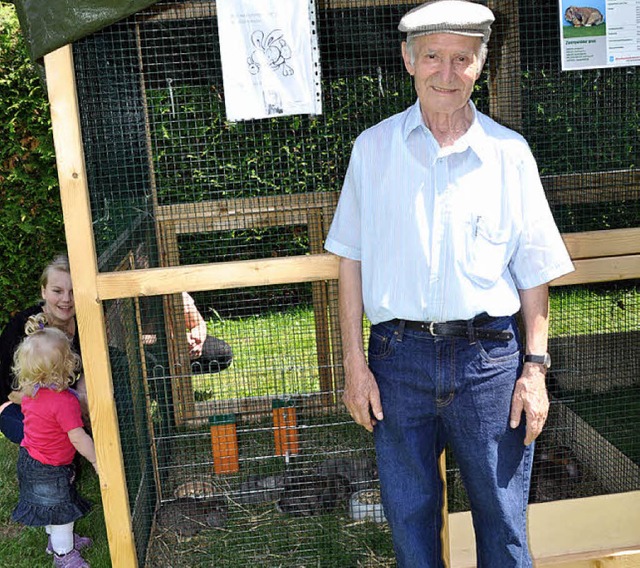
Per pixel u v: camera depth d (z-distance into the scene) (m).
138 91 3.47
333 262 2.44
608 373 3.88
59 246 5.32
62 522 2.94
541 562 2.72
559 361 3.89
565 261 2.11
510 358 2.07
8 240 5.24
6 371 3.54
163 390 3.68
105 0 2.18
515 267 2.14
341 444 3.59
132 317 3.03
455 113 2.04
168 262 3.96
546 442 3.55
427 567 2.14
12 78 4.99
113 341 2.63
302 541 3.05
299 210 3.99
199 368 4.55
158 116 3.93
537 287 2.13
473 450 2.08
